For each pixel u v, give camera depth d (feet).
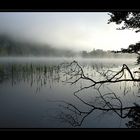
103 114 21.57
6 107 25.84
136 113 21.24
